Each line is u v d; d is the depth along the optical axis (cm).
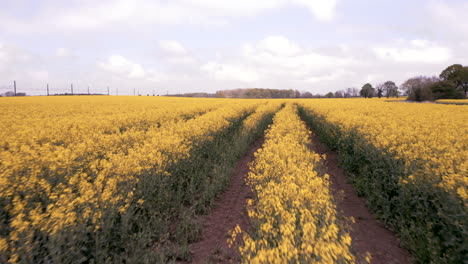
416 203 446
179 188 575
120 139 854
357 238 450
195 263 383
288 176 465
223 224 502
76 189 445
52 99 4438
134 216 435
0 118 1483
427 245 380
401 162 551
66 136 941
